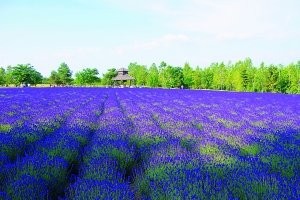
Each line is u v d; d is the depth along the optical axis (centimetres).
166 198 404
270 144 730
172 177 464
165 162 545
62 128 911
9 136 748
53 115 1229
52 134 840
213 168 520
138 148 763
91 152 656
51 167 538
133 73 7281
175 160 552
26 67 6794
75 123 1020
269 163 579
